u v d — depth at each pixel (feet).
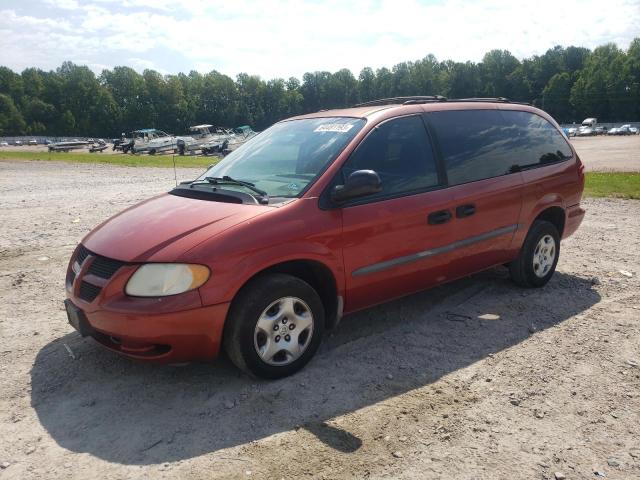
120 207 36.88
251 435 10.49
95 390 12.20
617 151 138.82
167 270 11.15
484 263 16.85
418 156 15.11
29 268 21.67
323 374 12.85
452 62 487.20
